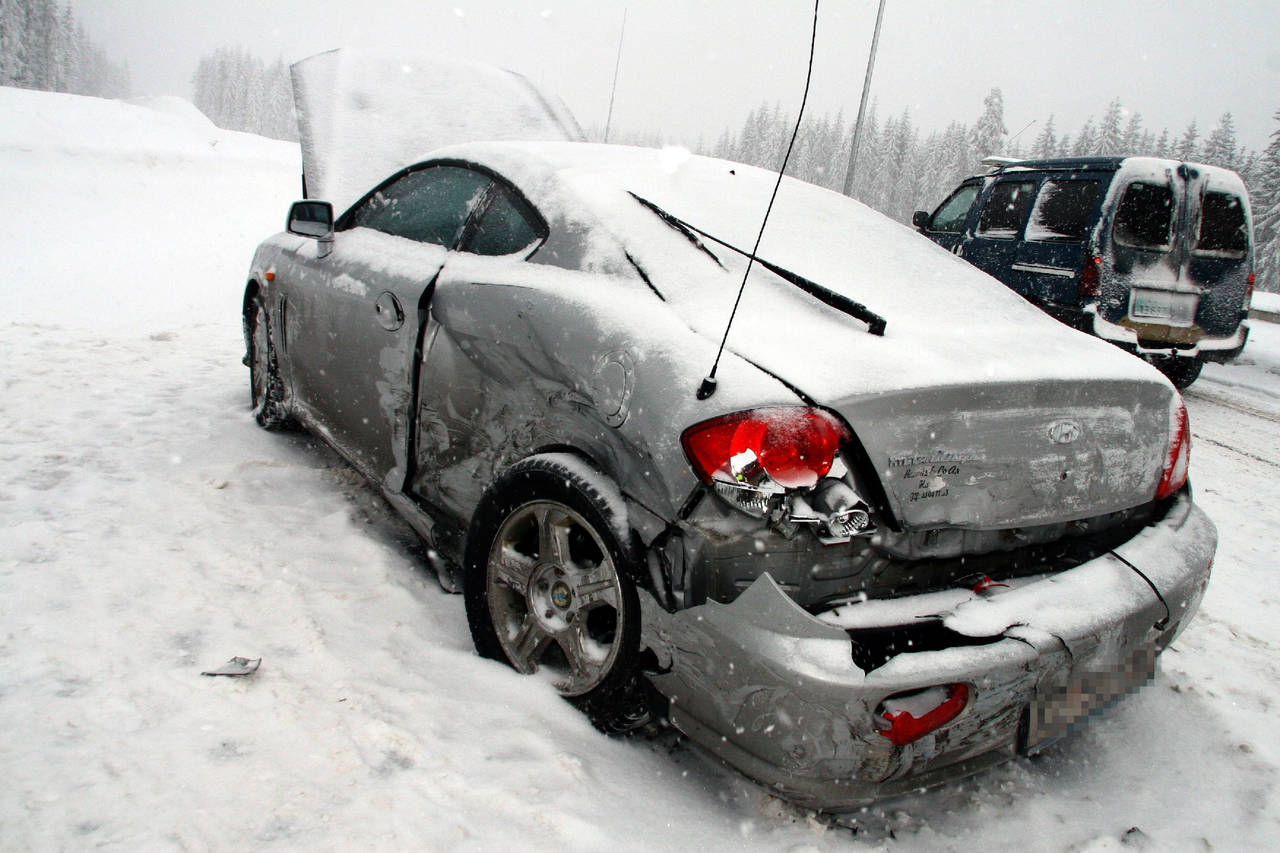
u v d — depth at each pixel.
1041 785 2.23
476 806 1.86
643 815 1.92
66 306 7.89
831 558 1.84
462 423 2.61
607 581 2.05
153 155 13.84
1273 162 48.38
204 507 3.30
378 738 2.04
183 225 12.05
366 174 4.08
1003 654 1.73
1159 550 2.11
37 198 11.34
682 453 1.82
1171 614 2.04
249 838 1.71
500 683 2.31
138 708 2.07
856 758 1.67
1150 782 2.28
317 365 3.49
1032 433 1.98
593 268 2.38
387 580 2.88
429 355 2.72
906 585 1.94
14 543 2.83
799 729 1.67
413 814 1.82
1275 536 4.29
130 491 3.37
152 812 1.75
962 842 1.98
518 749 2.05
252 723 2.07
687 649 1.83
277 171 15.58
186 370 5.50
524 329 2.32
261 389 4.33
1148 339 7.25
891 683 1.62
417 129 4.42
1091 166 7.30
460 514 2.67
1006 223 8.03
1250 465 5.65
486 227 2.81
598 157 2.95
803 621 1.67
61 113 14.93
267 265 4.00
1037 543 2.10
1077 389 2.03
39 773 1.82
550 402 2.26
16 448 3.73
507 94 4.87
